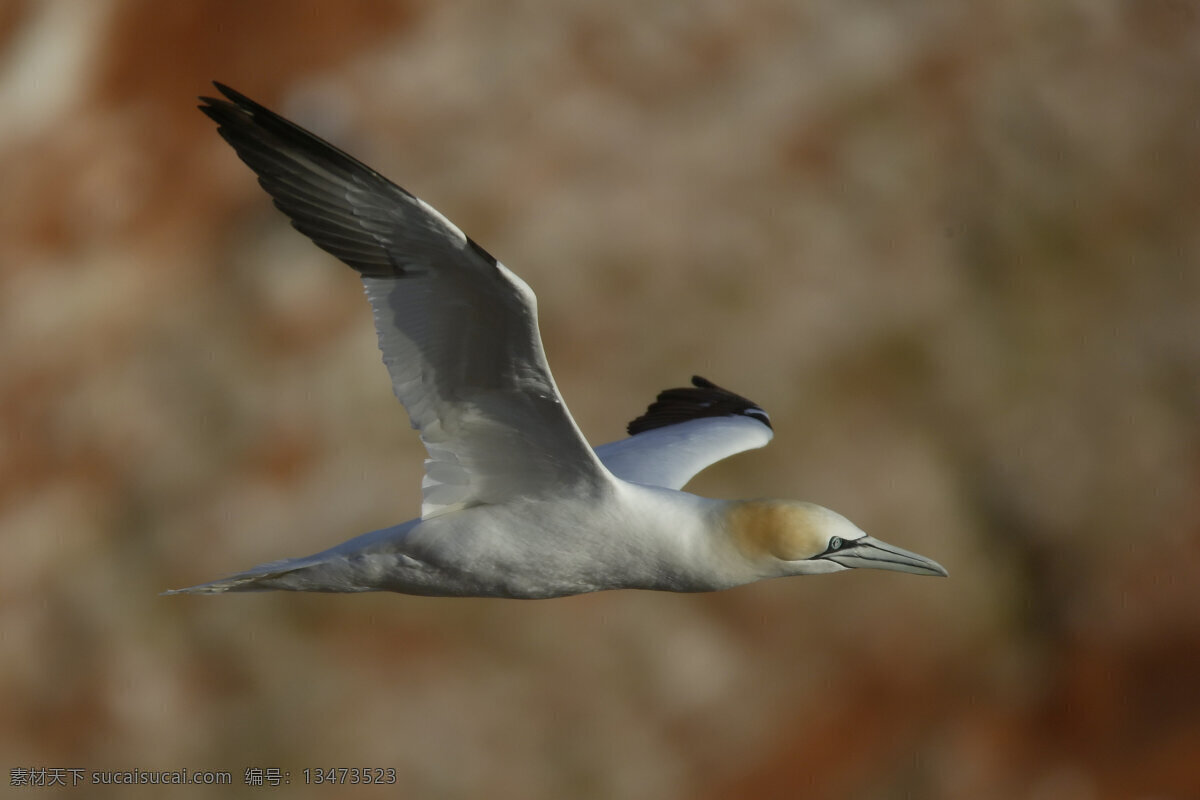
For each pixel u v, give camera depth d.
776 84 21.30
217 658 17.47
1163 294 20.97
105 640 17.52
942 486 19.53
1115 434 20.16
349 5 21.56
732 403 10.65
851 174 20.98
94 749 17.08
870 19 21.94
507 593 7.80
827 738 17.80
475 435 7.30
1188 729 18.88
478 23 21.41
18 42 21.45
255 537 18.05
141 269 20.22
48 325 19.78
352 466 18.36
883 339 20.06
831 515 7.80
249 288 19.83
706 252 20.00
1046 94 21.78
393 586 7.84
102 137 21.08
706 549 7.64
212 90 21.27
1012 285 20.83
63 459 18.84
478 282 6.47
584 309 19.45
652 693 17.56
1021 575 19.66
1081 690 19.25
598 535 7.55
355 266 6.69
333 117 20.73
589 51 21.27
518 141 20.52
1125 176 21.45
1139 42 22.23
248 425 18.73
